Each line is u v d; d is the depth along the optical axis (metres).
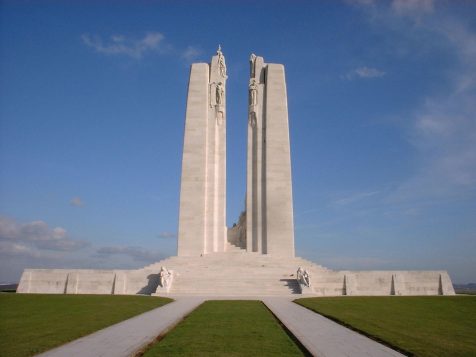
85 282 36.69
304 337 13.62
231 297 30.38
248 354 11.04
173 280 35.47
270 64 52.38
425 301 27.39
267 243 48.09
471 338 14.12
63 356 10.75
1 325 15.95
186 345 12.12
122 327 15.41
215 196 49.22
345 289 36.62
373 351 11.73
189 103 51.03
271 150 50.16
